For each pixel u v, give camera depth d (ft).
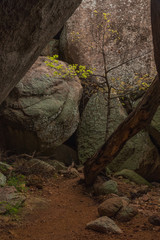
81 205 18.60
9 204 15.98
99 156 20.39
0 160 23.99
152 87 16.20
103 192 20.44
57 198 19.69
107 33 32.17
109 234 13.56
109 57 31.78
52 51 33.22
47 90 25.66
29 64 7.04
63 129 26.78
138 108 17.33
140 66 31.63
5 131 24.97
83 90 31.42
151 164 28.89
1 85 5.93
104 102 29.91
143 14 32.55
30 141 25.48
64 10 6.30
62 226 14.69
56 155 29.07
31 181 21.45
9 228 13.84
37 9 5.01
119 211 15.96
